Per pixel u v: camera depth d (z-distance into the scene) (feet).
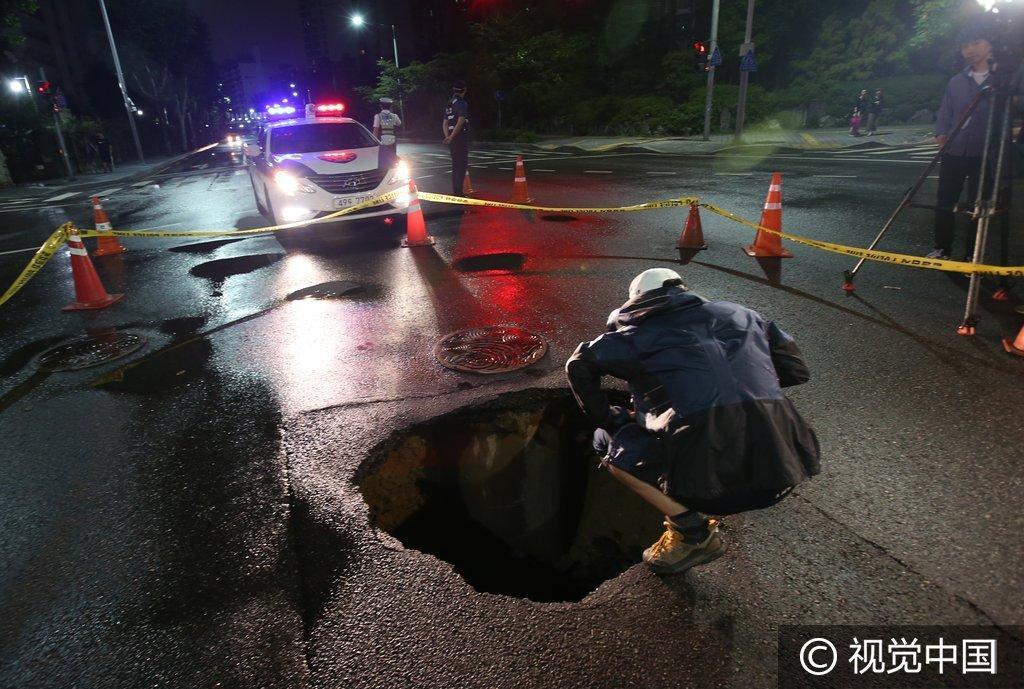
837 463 10.00
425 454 11.16
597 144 80.07
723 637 7.07
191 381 14.49
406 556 8.52
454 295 19.53
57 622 7.84
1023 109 14.33
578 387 7.51
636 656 6.89
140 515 9.78
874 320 15.65
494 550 8.94
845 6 91.56
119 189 63.82
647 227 27.45
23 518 9.93
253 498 9.98
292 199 27.58
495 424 11.96
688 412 6.75
